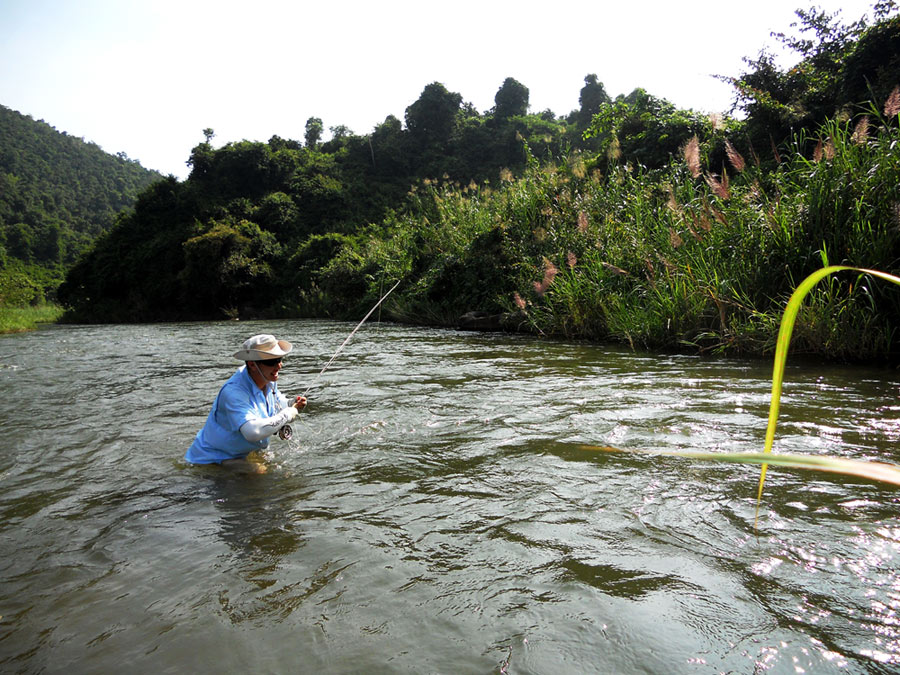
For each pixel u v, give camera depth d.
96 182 175.25
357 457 3.58
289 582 2.12
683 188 10.12
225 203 41.41
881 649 1.61
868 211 6.47
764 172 11.63
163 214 42.19
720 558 2.16
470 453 3.57
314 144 60.66
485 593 2.00
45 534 2.62
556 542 2.35
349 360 8.11
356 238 32.31
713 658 1.61
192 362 8.62
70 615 1.96
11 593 2.12
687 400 4.66
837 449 3.24
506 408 4.68
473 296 14.43
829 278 6.66
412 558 2.27
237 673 1.63
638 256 9.48
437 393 5.42
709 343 7.68
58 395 5.94
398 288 18.72
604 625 1.78
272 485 3.15
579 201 12.55
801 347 6.71
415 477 3.19
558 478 3.07
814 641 1.66
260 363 3.66
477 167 45.03
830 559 2.10
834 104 12.17
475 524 2.55
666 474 3.05
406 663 1.64
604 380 5.75
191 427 4.52
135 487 3.21
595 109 53.53
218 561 2.30
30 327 22.06
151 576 2.21
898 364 5.84
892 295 6.11
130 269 39.16
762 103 12.80
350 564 2.24
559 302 10.59
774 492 2.74
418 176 45.12
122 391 6.12
